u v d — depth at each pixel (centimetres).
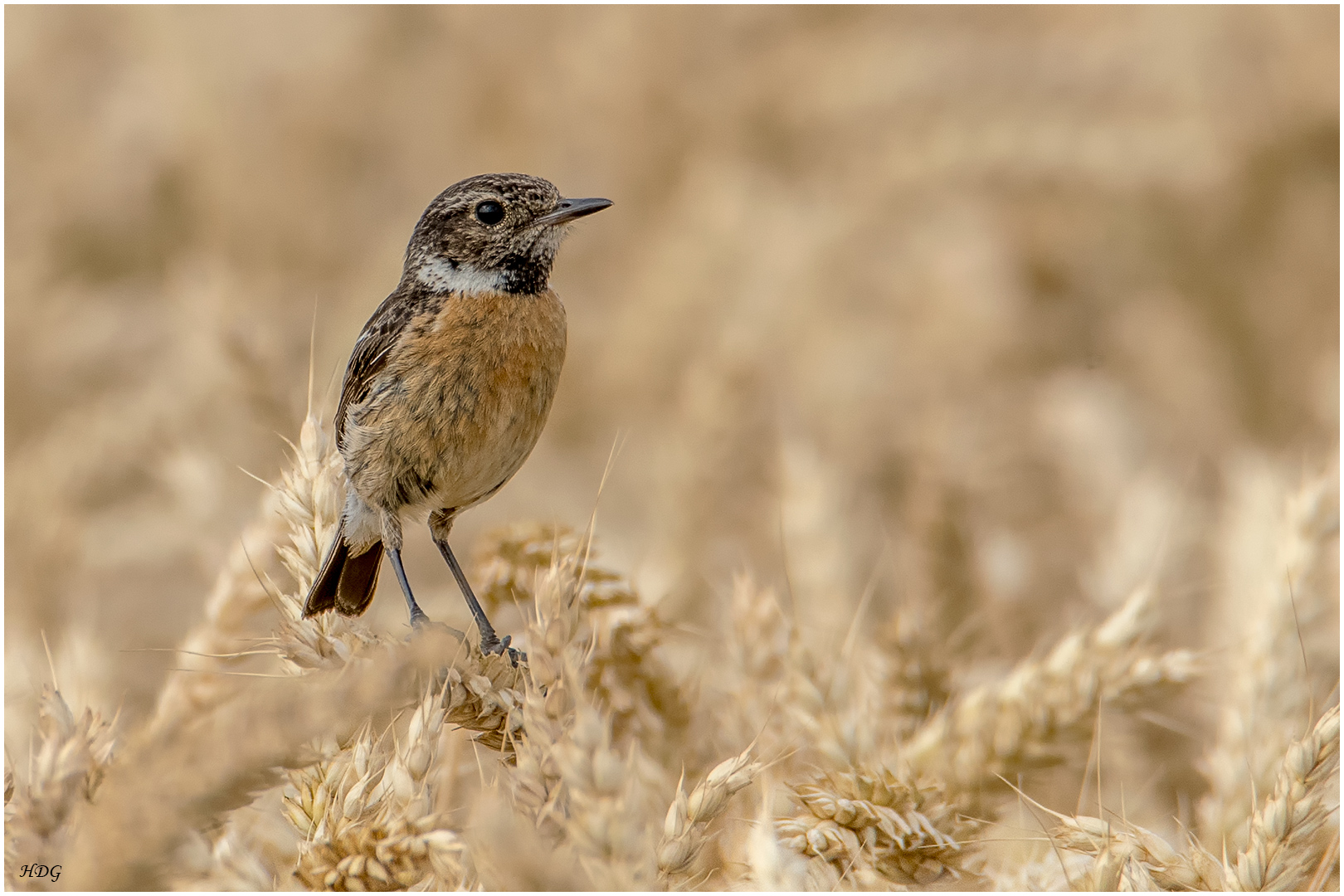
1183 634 988
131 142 1738
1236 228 1533
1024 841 675
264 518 732
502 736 564
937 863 587
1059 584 1130
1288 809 562
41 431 1394
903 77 1631
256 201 1686
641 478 1273
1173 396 1451
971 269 1521
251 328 1112
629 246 1709
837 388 1361
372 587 963
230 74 1759
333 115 1783
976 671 871
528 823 491
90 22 1880
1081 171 1516
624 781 470
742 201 1502
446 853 514
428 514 956
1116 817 702
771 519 1103
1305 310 1493
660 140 1772
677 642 883
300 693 441
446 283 928
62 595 1067
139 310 1509
